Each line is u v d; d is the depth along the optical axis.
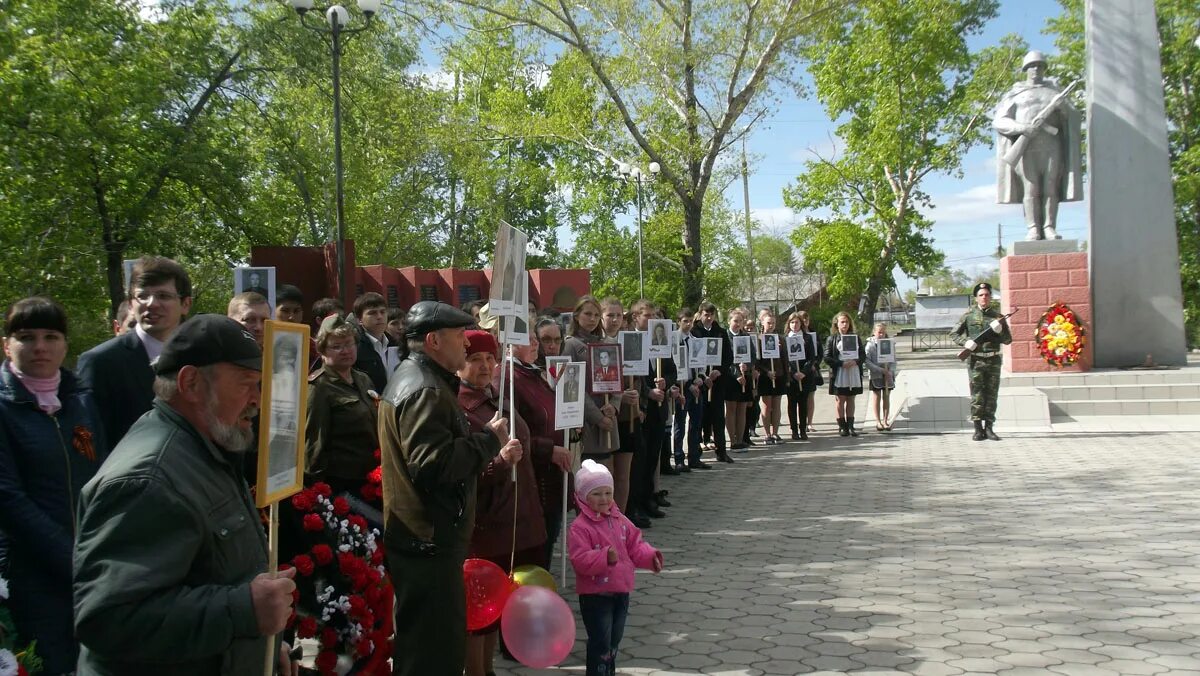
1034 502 9.80
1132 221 18.44
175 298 4.45
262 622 2.43
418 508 4.05
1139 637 5.46
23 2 16.12
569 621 4.71
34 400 3.84
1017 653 5.24
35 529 3.66
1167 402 16.80
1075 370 18.06
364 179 30.70
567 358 6.41
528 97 34.53
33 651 3.48
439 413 4.02
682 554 7.95
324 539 4.58
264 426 2.61
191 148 19.61
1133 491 10.21
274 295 8.05
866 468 12.65
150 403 4.36
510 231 5.36
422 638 4.05
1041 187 18.78
